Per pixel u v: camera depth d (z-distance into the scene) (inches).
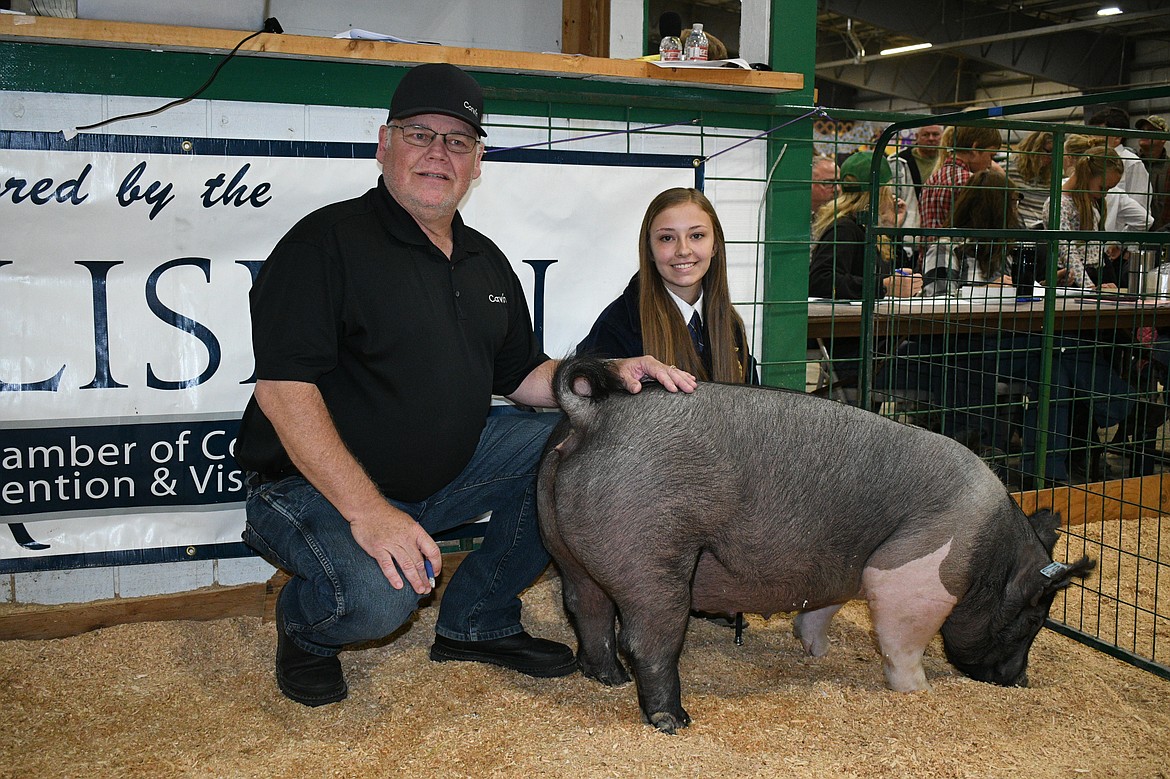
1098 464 252.7
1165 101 856.3
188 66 136.6
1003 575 118.0
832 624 147.9
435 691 122.0
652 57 167.6
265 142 141.5
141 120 136.1
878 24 824.3
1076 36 900.6
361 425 114.3
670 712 110.3
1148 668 129.3
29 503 136.1
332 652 118.3
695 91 165.0
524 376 133.1
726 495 106.1
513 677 126.6
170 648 134.2
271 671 127.4
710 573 112.0
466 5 230.2
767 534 108.6
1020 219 291.0
